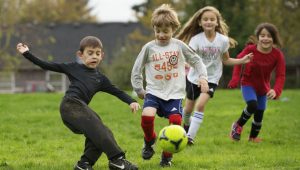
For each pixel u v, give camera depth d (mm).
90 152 13695
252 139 20547
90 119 13484
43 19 128250
